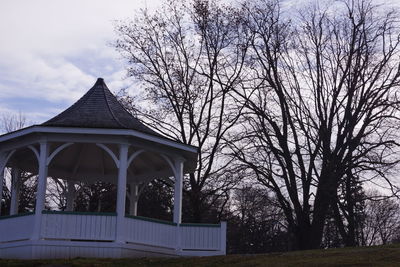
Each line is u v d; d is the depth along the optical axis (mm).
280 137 37719
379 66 37781
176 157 24078
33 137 22484
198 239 23328
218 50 39469
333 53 39219
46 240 21188
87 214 21578
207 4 39469
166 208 46562
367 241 59719
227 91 38531
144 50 40000
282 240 53344
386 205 58188
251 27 39375
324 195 36188
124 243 21453
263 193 40812
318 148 37031
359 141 36219
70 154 25641
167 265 20000
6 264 19797
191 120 38281
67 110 23797
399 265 17922
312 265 18781
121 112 24016
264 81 39156
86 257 21000
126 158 22172
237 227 49344
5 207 44844
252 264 19719
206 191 39938
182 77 39031
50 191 51375
